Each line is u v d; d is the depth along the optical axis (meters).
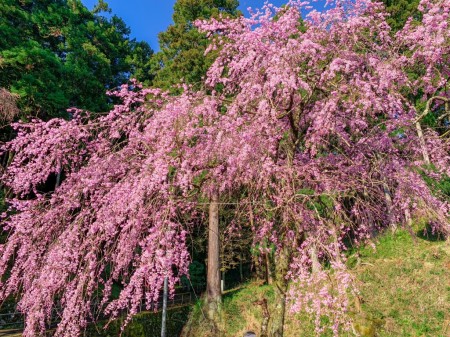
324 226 4.79
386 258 11.88
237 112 5.83
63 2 20.50
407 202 5.88
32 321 5.14
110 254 5.09
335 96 5.39
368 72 5.89
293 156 5.73
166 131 5.73
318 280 4.60
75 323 4.94
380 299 10.02
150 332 11.95
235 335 12.69
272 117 5.35
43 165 6.32
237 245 14.77
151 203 5.22
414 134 6.87
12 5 16.31
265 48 5.79
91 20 21.89
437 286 10.07
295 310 4.75
